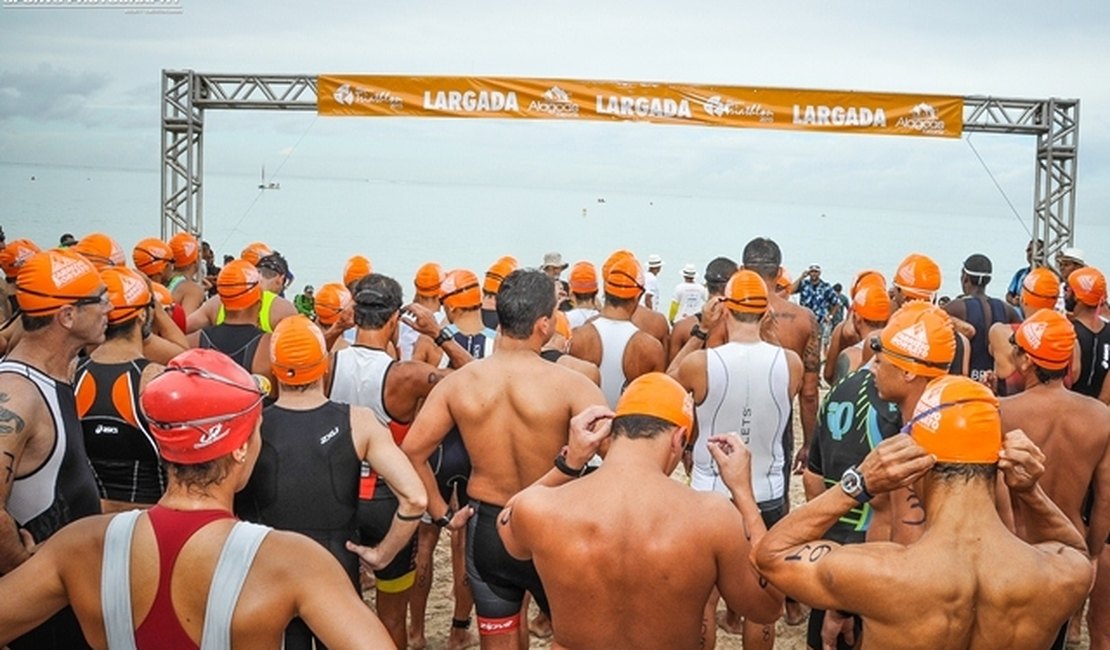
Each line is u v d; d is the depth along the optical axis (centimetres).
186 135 1477
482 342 615
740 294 501
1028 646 262
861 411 429
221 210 9906
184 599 220
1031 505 282
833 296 1889
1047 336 448
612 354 604
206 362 232
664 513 298
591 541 299
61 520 340
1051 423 453
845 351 540
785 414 506
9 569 308
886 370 376
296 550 228
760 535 303
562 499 306
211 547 221
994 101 1432
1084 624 621
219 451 227
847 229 14750
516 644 427
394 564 490
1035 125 1438
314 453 379
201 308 738
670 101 1420
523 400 420
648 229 9706
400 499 386
